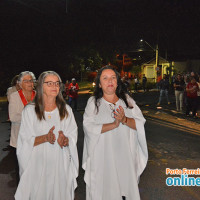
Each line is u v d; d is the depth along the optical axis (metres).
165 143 6.89
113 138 2.94
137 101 16.16
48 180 2.78
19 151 2.80
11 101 3.90
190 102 10.40
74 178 3.04
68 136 2.89
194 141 7.10
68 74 35.97
